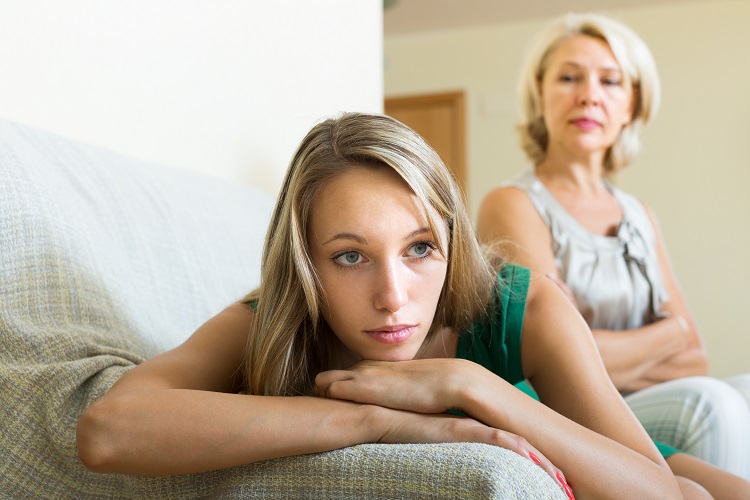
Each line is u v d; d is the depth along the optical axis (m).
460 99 4.93
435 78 5.00
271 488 0.63
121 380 0.72
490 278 0.86
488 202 1.74
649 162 4.47
